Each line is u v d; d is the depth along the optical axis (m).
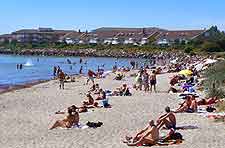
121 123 24.12
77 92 42.91
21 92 43.06
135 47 186.12
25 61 139.75
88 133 21.34
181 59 120.69
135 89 43.62
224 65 52.97
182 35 198.88
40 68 99.75
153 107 30.59
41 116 27.08
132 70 83.56
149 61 135.00
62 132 21.73
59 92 42.94
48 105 32.62
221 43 148.88
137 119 25.47
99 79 61.03
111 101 34.03
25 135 21.11
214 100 30.09
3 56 189.50
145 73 43.34
